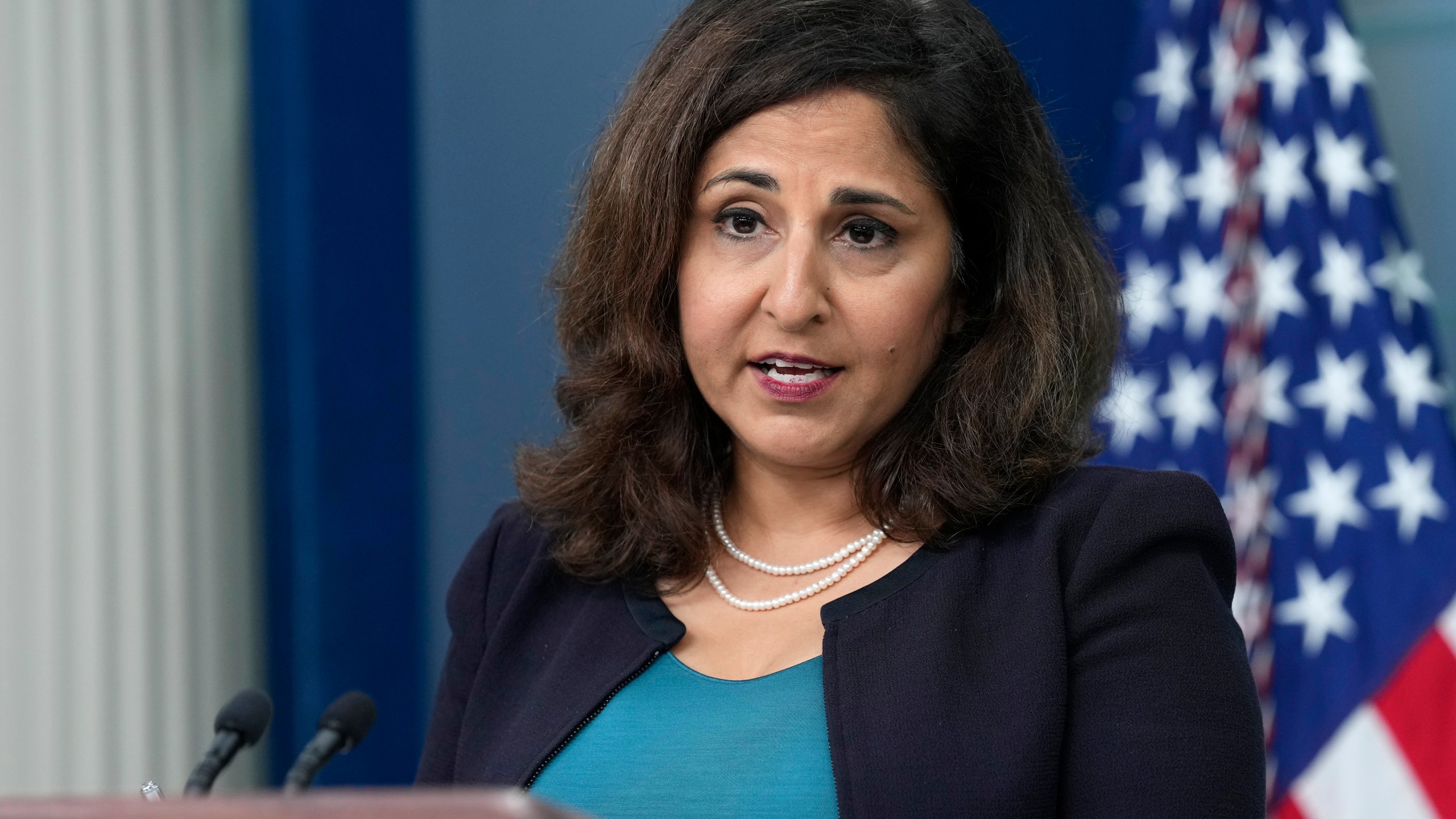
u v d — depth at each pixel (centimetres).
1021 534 428
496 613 496
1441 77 909
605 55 935
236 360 975
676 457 474
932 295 438
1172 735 385
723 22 443
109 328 934
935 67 436
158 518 948
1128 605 402
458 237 964
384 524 976
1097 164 904
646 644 445
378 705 972
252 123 981
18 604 907
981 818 381
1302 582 779
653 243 451
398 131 979
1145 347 821
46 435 913
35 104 916
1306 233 813
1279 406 802
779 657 430
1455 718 744
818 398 432
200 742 955
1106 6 913
